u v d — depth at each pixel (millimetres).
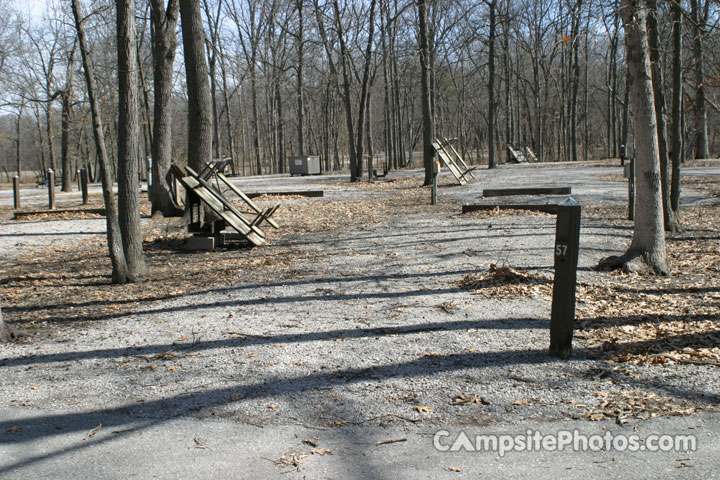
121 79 9109
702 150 37062
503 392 4324
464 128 59344
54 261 11617
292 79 54375
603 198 17516
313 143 64812
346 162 73250
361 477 3252
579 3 10945
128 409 4293
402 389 4449
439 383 4535
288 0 38312
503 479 3193
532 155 50094
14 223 17047
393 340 5613
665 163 11680
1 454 3652
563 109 51312
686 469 3217
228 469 3381
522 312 6367
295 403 4281
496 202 18000
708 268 8641
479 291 7395
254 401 4340
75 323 6945
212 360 5285
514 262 9039
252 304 7402
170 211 17156
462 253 10047
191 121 15219
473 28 37375
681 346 5117
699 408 3922
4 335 6195
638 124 8305
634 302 6820
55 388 4758
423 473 3273
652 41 11141
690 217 13969
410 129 54969
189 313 7102
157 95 16750
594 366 4750
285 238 13375
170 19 16406
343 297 7520
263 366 5066
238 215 12398
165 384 4758
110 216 9133
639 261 8352
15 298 8531
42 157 55188
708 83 18672
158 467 3432
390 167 43750
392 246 11273
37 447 3732
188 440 3768
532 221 13414
